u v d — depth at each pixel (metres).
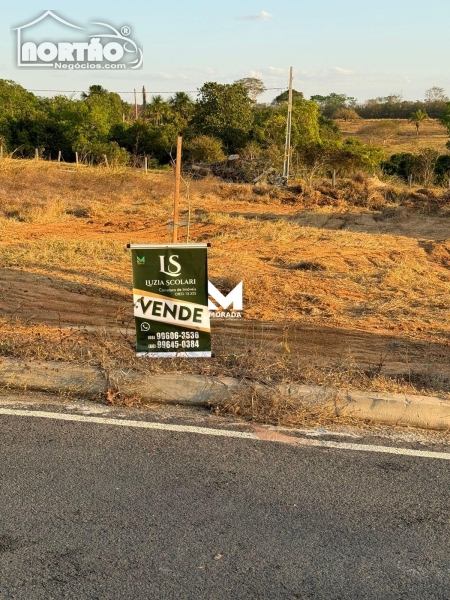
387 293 10.66
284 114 47.91
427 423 5.18
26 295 9.73
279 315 9.10
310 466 4.45
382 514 3.87
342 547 3.52
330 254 14.37
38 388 5.64
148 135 50.25
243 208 23.62
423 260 14.12
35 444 4.64
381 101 121.25
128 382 5.52
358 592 3.16
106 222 18.70
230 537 3.58
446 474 4.40
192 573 3.26
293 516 3.82
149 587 3.14
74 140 47.62
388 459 4.60
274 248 14.97
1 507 3.82
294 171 39.03
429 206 23.62
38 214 18.80
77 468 4.32
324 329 8.43
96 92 64.75
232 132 48.34
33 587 3.12
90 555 3.38
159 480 4.20
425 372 6.33
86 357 5.94
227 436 4.89
